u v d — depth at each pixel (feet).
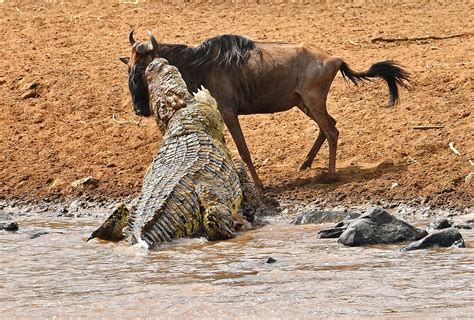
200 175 88.94
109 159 122.21
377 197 101.86
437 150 111.04
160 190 87.04
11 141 129.18
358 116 123.34
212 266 74.84
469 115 117.70
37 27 165.48
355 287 65.72
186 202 86.28
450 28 152.35
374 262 73.67
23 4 179.22
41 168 121.80
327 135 107.76
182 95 98.17
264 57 107.55
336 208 100.53
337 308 60.49
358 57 141.18
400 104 123.75
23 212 110.22
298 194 105.29
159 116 99.40
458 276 67.62
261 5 174.60
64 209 108.88
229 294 65.16
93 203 111.55
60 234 93.20
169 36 157.38
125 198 111.75
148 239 82.43
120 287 68.74
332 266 72.84
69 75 144.36
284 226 93.30
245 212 95.91
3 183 118.93
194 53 107.14
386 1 171.63
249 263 75.31
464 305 59.88
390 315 58.29
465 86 124.67
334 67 107.45
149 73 101.19
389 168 108.68
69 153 125.08
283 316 59.26
